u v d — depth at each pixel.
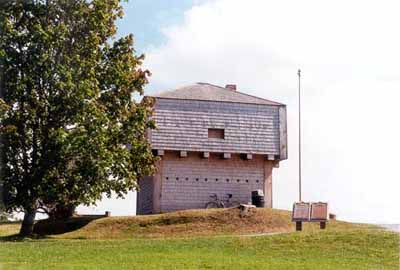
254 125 47.69
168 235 37.56
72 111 35.19
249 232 38.41
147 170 39.50
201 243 27.27
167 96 46.41
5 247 26.59
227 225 39.25
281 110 48.44
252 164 47.84
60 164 34.81
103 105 36.97
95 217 42.81
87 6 38.16
